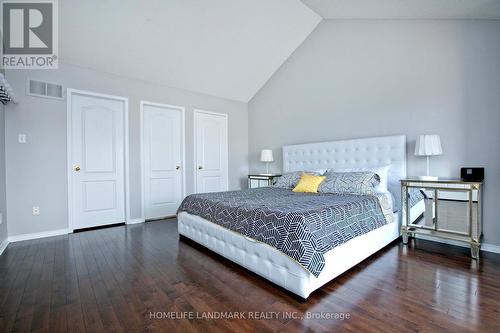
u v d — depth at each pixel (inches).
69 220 132.7
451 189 96.0
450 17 105.8
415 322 55.8
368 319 57.3
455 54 106.7
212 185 195.8
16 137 117.5
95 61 135.8
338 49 149.0
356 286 72.5
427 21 114.7
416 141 112.2
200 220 106.7
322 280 69.9
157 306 63.7
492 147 97.9
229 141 205.3
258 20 142.3
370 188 111.3
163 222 158.1
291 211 76.2
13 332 53.9
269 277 74.4
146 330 54.6
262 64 177.8
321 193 122.5
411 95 120.1
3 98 104.4
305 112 169.0
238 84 190.7
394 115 126.2
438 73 111.7
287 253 66.5
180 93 175.8
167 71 157.4
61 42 120.6
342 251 77.9
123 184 153.9
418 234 111.1
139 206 157.6
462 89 105.0
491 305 61.9
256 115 207.9
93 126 142.9
